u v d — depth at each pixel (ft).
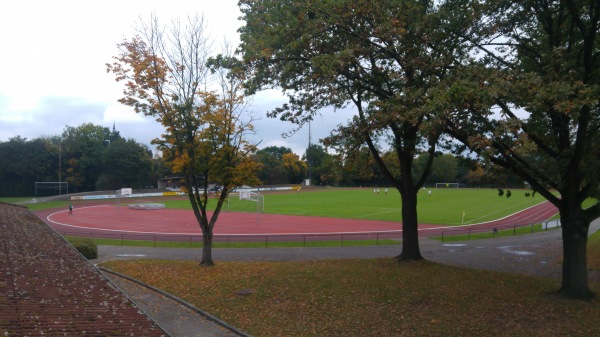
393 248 105.50
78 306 29.55
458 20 54.13
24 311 26.48
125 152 368.07
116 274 75.56
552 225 146.61
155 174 407.64
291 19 54.44
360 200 266.36
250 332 46.21
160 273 75.31
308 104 58.44
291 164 457.68
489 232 131.85
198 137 78.43
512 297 53.01
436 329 43.55
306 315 50.37
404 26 51.37
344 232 135.74
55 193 360.48
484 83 41.37
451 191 346.95
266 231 140.46
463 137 47.34
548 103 39.83
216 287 64.49
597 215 51.29
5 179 340.80
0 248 43.19
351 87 60.70
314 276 66.80
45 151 351.87
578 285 51.42
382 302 53.21
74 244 90.27
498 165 48.47
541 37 56.49
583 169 45.21
